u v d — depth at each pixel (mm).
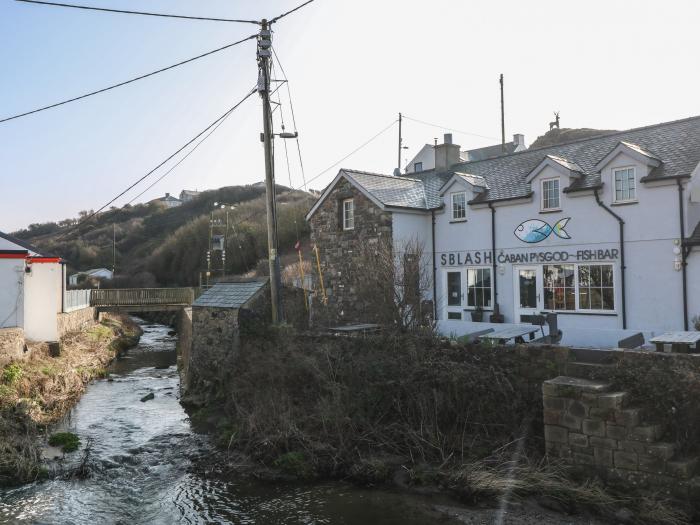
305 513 8898
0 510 9258
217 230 55719
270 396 12914
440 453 10227
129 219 95062
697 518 7676
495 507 8750
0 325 18281
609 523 8023
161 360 26516
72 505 9477
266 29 15359
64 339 24047
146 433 13516
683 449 8383
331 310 18234
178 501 9523
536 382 10203
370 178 20188
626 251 14742
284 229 48000
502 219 17641
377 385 11641
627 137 17141
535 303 16781
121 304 37438
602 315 15180
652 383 8812
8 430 12641
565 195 16047
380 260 14586
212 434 12992
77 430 13828
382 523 8445
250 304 15805
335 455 10602
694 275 13523
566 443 9062
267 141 15828
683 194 13742
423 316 13477
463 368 10906
